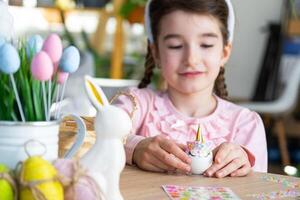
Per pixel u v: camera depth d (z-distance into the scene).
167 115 1.32
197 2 1.23
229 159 1.03
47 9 3.48
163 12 1.28
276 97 3.76
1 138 0.72
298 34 3.92
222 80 1.44
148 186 0.91
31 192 0.63
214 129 1.30
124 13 3.33
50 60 0.71
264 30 4.14
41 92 0.75
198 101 1.32
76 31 3.95
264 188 0.93
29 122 0.73
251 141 1.29
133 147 1.08
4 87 0.74
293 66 3.81
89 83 0.76
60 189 0.64
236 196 0.86
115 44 3.44
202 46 1.26
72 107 1.90
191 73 1.26
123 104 1.31
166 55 1.27
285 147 3.71
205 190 0.89
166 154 1.01
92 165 0.72
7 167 0.67
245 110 1.35
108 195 0.72
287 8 3.95
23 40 0.78
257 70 4.19
